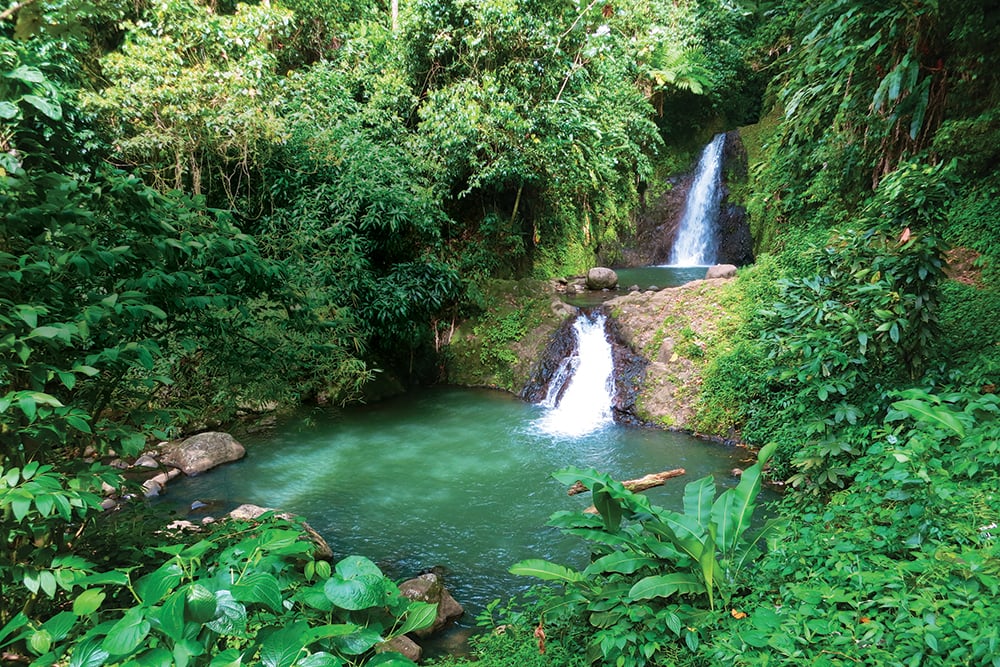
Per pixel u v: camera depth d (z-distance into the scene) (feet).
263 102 28.37
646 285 38.70
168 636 4.21
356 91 36.14
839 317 14.94
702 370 25.00
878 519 10.13
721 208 47.14
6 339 5.87
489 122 31.19
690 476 20.01
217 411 15.93
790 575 9.45
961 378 15.01
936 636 6.59
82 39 9.75
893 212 15.56
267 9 31.53
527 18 31.99
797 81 26.12
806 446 15.24
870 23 21.43
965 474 10.29
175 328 8.96
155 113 25.71
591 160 35.83
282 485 20.29
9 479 5.55
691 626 8.25
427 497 19.34
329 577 5.08
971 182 23.63
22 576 5.80
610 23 42.39
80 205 7.78
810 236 27.07
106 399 8.43
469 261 34.09
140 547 9.54
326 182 29.58
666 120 52.03
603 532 10.21
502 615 13.07
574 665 8.70
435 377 32.81
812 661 6.66
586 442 23.97
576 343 30.07
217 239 8.77
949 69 23.13
